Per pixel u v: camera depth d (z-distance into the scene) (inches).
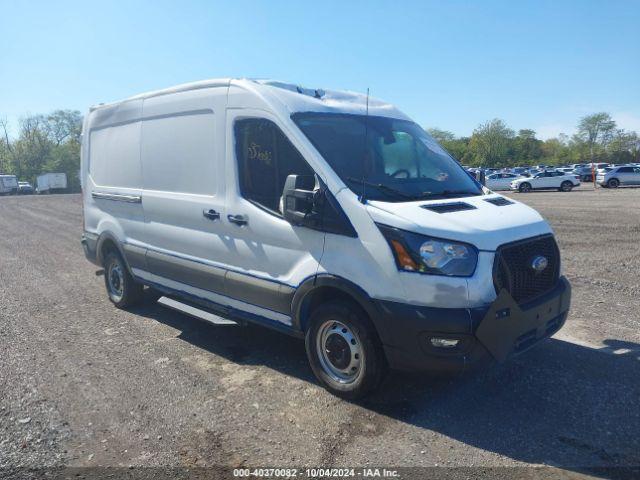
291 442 142.4
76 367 195.8
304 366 193.3
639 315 244.7
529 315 152.2
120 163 259.3
